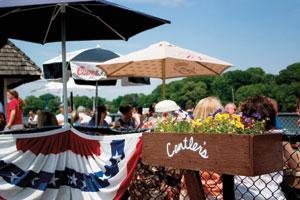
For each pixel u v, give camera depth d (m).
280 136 2.57
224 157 2.37
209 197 3.30
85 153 4.23
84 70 9.61
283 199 3.23
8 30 5.45
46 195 4.14
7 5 4.07
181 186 3.65
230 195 2.78
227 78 56.94
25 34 5.68
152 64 9.27
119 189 4.05
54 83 12.69
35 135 4.11
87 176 4.21
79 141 4.25
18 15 5.09
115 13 4.99
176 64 9.45
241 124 2.46
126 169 4.02
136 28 5.43
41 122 7.05
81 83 11.99
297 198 3.21
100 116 10.26
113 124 11.05
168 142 2.62
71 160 4.26
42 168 4.14
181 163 2.55
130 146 4.01
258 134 2.36
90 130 5.12
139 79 11.77
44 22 5.46
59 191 4.21
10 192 3.99
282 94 50.72
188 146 2.53
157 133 2.67
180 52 8.09
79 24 5.59
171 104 6.75
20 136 4.04
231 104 4.60
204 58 8.31
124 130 4.77
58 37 5.95
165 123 2.81
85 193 4.19
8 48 14.70
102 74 9.80
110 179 4.09
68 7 5.03
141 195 3.92
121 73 9.45
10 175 4.00
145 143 2.72
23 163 4.06
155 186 3.85
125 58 8.14
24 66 14.62
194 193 2.71
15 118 9.08
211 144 2.42
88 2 4.13
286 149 3.18
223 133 2.42
